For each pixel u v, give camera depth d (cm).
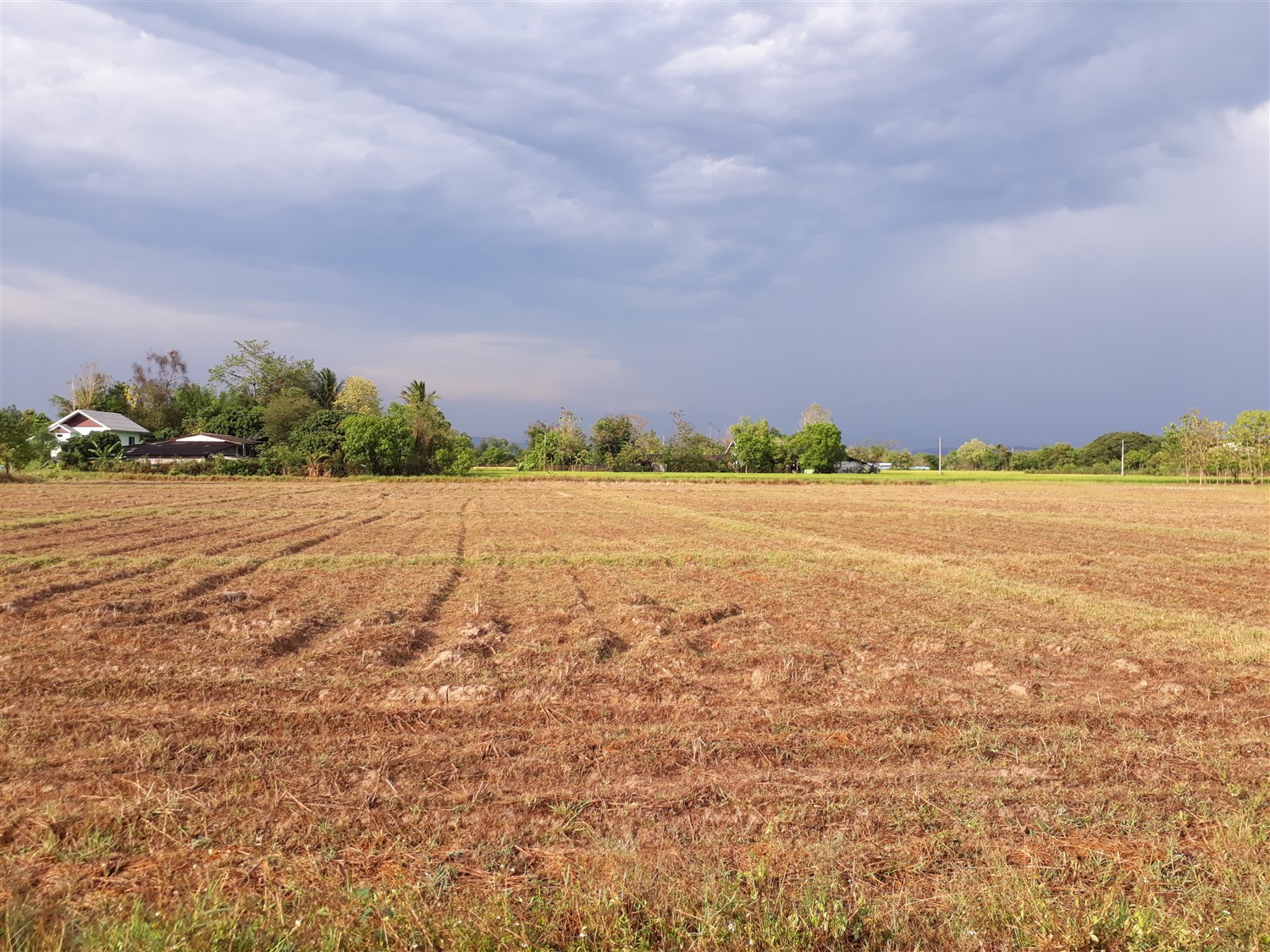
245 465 5769
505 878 427
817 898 404
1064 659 938
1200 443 6469
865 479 6391
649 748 619
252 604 1211
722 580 1488
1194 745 637
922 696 779
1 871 421
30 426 4694
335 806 512
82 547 1827
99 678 777
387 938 373
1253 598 1368
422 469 6494
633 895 406
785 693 785
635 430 9538
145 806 500
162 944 352
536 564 1683
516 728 670
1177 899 416
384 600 1265
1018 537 2322
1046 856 462
